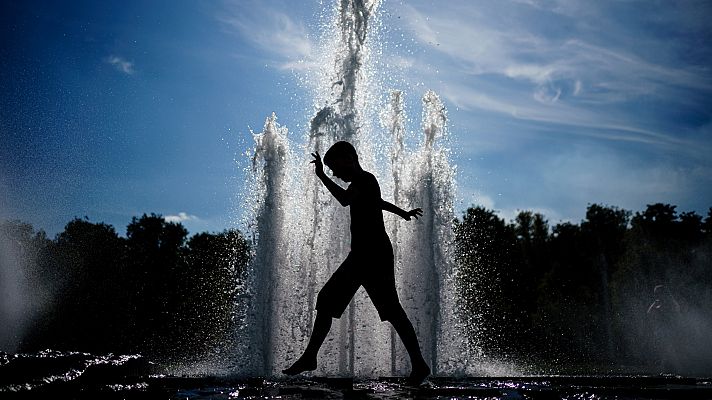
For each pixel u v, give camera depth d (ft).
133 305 118.32
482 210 172.86
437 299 36.88
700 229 169.17
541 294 192.44
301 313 35.65
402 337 17.81
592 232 225.35
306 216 37.27
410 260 37.73
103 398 14.79
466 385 20.59
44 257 91.66
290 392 17.49
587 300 204.74
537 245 228.22
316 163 18.60
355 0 40.37
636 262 154.40
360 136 39.24
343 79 39.75
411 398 16.24
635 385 22.04
